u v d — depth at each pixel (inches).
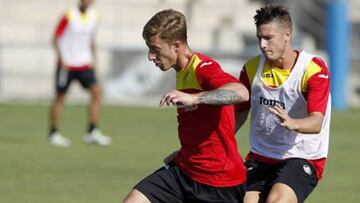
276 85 551.8
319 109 527.5
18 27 2241.6
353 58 2183.8
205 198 511.8
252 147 576.4
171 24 491.5
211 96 454.6
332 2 1918.1
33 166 991.0
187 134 511.5
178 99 449.1
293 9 2551.7
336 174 996.6
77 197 800.9
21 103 1834.4
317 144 561.9
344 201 816.9
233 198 512.1
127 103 1898.4
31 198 789.9
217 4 2519.7
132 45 2126.0
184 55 497.4
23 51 2001.7
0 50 1966.0
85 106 1808.6
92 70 1204.5
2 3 2299.5
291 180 541.0
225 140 506.9
